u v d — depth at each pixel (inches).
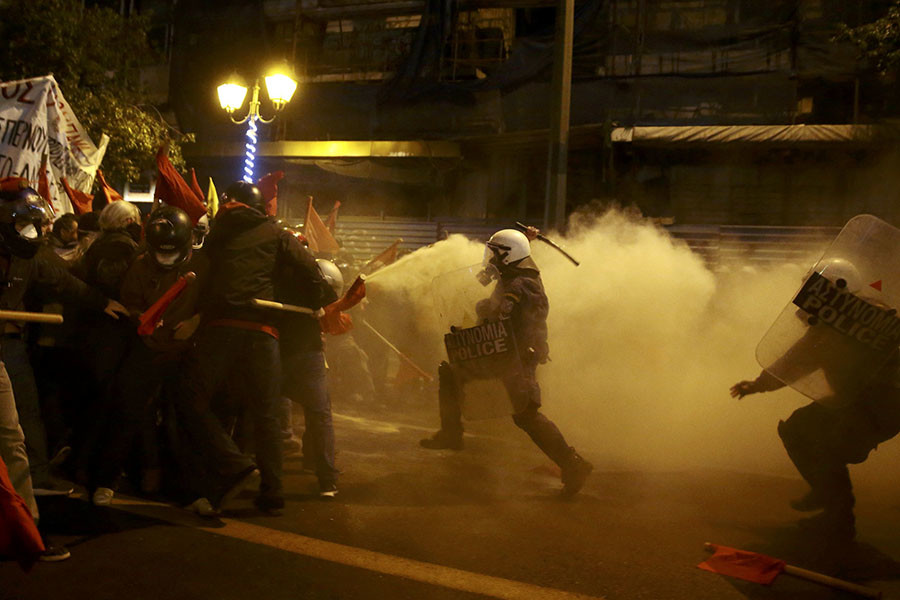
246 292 177.8
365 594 138.3
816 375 167.3
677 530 179.2
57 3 631.2
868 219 165.9
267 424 181.6
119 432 183.8
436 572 149.2
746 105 661.9
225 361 175.8
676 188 677.3
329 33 804.6
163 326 178.2
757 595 143.7
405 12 778.8
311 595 136.9
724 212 670.5
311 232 341.7
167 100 842.2
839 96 665.6
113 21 671.8
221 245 179.5
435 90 737.0
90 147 312.3
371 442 263.0
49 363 211.2
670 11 689.0
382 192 769.6
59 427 210.1
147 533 163.8
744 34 667.4
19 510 123.9
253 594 136.3
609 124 647.1
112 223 197.6
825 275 165.8
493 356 198.1
